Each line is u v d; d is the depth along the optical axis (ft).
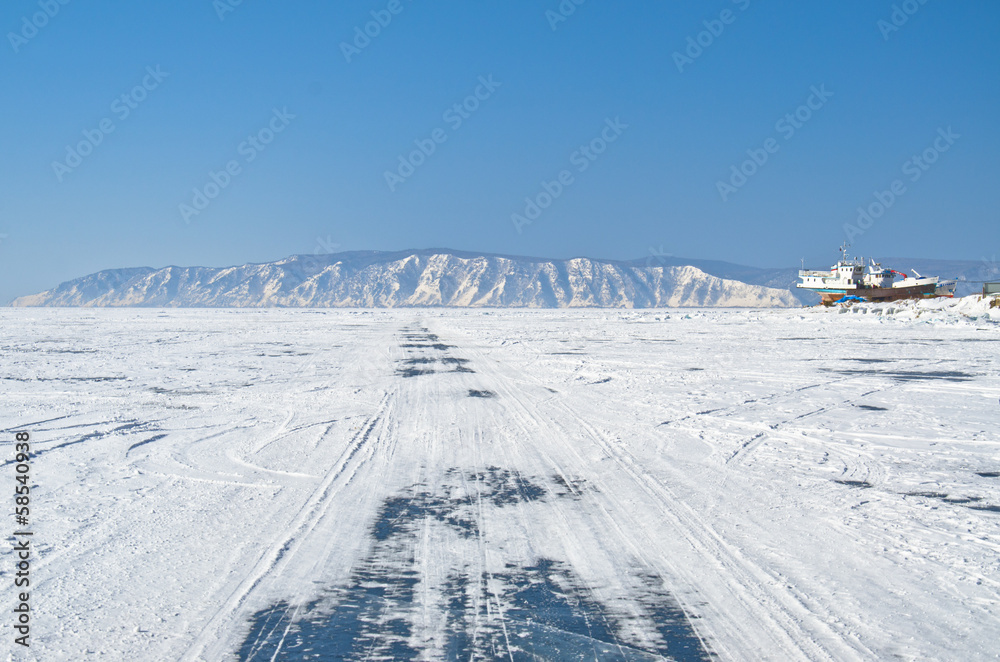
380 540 18.43
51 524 19.62
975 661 11.89
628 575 15.93
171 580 15.57
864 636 12.84
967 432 33.58
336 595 14.84
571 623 13.51
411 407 41.60
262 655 12.16
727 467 26.58
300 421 36.91
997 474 25.52
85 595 14.71
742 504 21.63
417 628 13.28
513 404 42.65
